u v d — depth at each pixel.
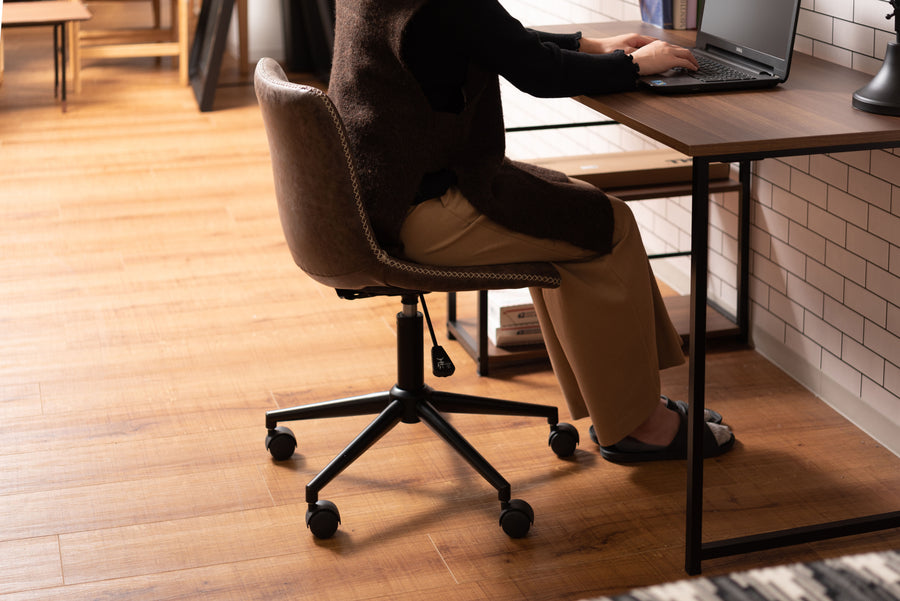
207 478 2.19
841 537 1.97
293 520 2.05
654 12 2.76
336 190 1.79
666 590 1.83
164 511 2.08
